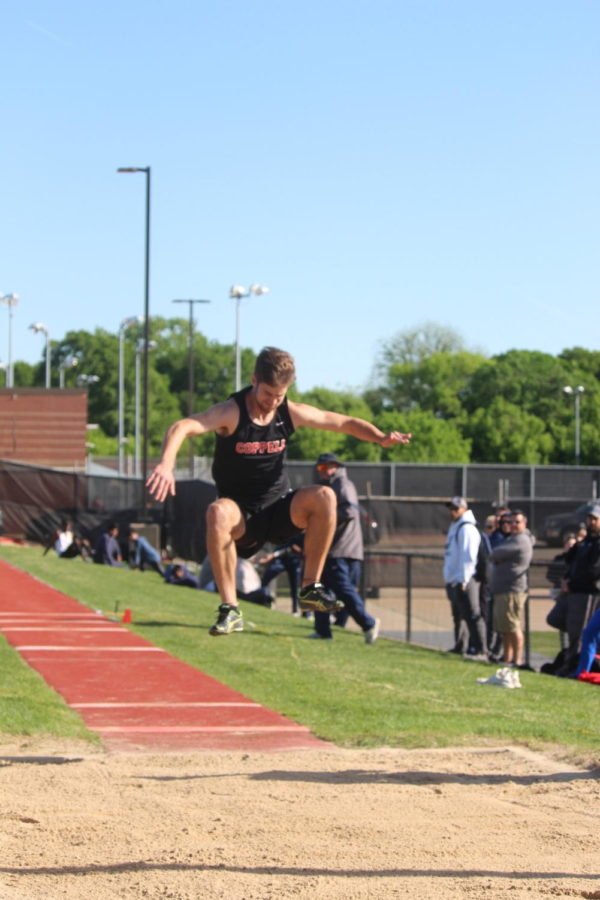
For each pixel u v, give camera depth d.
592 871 4.78
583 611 12.70
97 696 10.29
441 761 7.71
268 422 5.55
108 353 132.00
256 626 16.17
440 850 5.09
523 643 14.34
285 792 6.46
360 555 14.95
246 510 5.70
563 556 15.42
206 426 5.25
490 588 14.11
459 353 113.06
